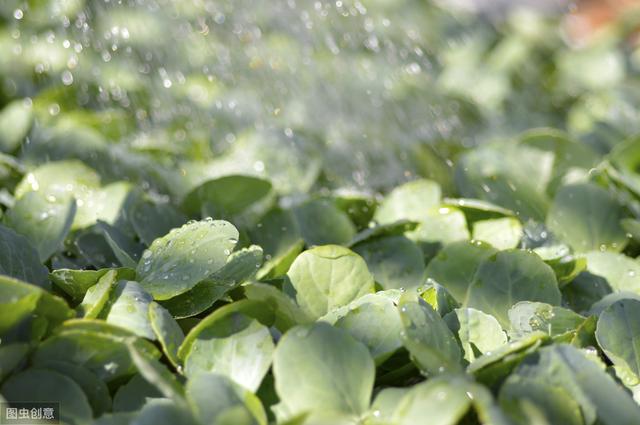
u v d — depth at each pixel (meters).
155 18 1.58
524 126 1.73
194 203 1.14
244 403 0.96
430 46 1.96
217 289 1.03
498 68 1.91
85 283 1.03
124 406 0.98
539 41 2.11
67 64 1.41
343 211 1.17
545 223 1.16
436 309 1.03
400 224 1.10
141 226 1.10
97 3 1.52
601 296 1.09
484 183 1.19
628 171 1.18
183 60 1.56
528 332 1.02
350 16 1.83
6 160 1.17
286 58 1.68
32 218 1.08
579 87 1.91
